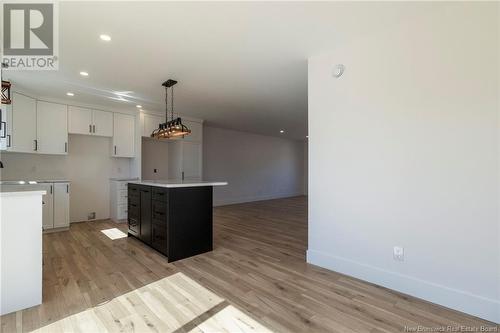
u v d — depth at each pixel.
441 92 2.04
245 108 5.29
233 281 2.48
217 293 2.24
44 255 3.21
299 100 4.69
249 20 2.17
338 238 2.69
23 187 2.36
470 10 1.90
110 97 4.44
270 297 2.17
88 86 3.85
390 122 2.31
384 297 2.16
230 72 3.33
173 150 6.25
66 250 3.40
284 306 2.03
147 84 3.77
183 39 2.48
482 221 1.87
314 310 1.97
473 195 1.91
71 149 4.99
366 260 2.48
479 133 1.88
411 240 2.20
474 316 1.88
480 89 1.87
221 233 4.41
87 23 2.19
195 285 2.39
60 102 4.54
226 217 5.92
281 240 3.97
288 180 10.50
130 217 4.04
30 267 2.01
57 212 4.39
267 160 9.53
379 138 2.38
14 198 1.96
